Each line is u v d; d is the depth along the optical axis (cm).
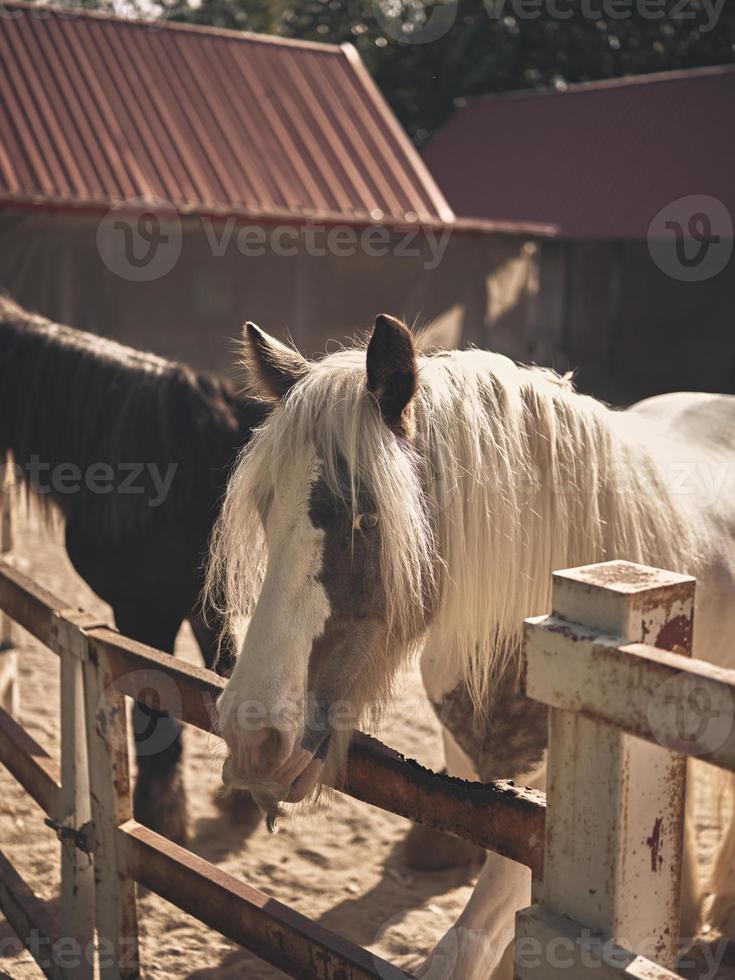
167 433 317
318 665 165
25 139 1128
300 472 167
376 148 1307
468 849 323
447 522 183
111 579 343
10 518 477
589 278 1727
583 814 117
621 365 1722
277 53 1377
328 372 178
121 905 211
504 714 207
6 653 412
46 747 388
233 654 247
